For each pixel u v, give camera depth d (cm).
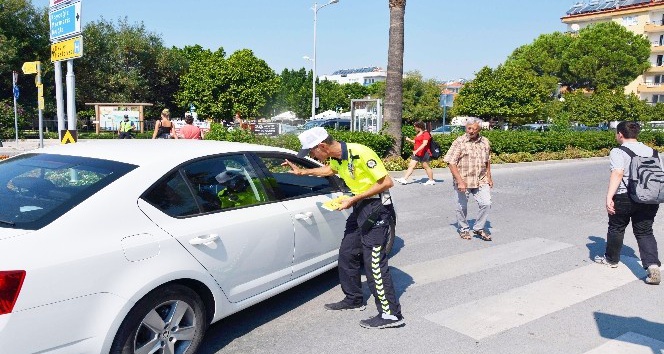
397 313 425
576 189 1255
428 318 448
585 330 427
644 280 554
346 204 403
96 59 4009
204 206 363
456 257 637
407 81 5634
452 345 397
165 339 324
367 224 409
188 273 331
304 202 451
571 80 5862
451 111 5300
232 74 4369
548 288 527
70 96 928
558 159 2114
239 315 450
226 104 4409
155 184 337
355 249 445
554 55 6100
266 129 1975
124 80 4094
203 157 381
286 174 459
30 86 3575
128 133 2458
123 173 329
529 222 855
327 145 406
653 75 6353
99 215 301
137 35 4356
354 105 1769
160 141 426
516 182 1377
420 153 1231
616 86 5406
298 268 442
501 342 404
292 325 430
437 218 875
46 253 270
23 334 258
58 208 297
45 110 3638
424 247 683
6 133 2667
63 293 270
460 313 460
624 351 390
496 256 643
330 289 514
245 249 379
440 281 546
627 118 4334
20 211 297
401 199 1057
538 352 387
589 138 2411
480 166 698
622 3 6775
